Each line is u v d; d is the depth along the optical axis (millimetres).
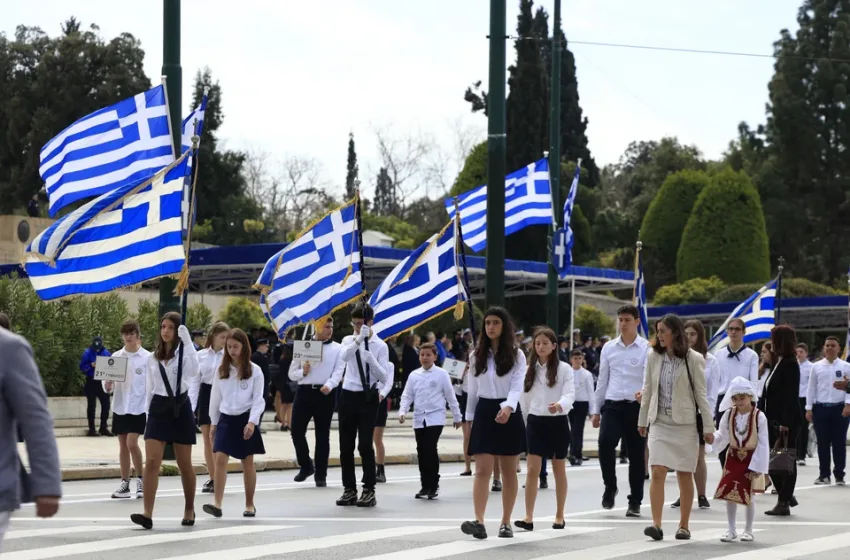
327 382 19250
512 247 61500
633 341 17953
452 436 36000
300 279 22266
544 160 34219
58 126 69250
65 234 18859
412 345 30938
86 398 32688
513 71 67375
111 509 17266
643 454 17828
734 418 15289
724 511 18828
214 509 16547
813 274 89812
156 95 23266
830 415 24156
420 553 13305
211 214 78438
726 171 79062
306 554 13086
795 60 90688
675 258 85750
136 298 48062
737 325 21781
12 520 15805
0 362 6953
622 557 13297
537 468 15773
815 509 19391
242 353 16578
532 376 15828
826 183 90312
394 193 101312
